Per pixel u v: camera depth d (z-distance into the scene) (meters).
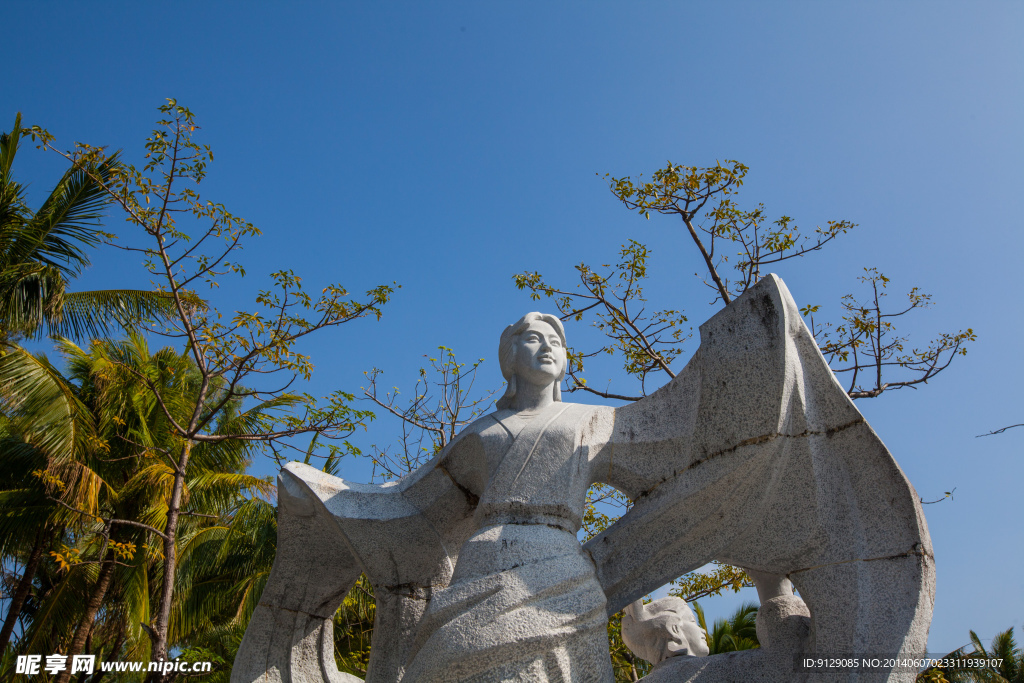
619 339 10.27
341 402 8.72
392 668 4.92
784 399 4.47
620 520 4.68
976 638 13.73
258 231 8.60
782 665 4.38
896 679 4.02
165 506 11.16
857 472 4.49
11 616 11.76
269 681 5.13
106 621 13.16
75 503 10.34
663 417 4.77
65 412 10.62
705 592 9.88
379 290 8.62
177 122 8.30
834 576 4.40
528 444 4.64
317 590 5.39
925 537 4.34
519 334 5.30
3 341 11.39
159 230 8.41
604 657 4.16
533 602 4.09
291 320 8.45
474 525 4.71
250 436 8.74
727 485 4.57
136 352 12.82
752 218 9.30
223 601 13.30
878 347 9.78
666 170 9.19
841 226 9.19
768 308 4.61
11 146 11.95
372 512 5.10
